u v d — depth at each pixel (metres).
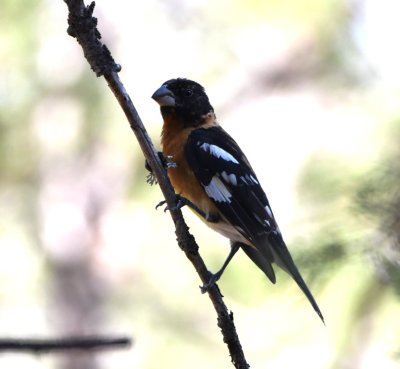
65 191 13.96
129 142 13.31
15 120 13.13
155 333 13.65
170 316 13.65
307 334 10.27
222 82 14.02
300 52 13.55
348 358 8.59
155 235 13.83
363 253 6.71
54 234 14.16
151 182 5.96
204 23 13.78
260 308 11.27
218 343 13.45
